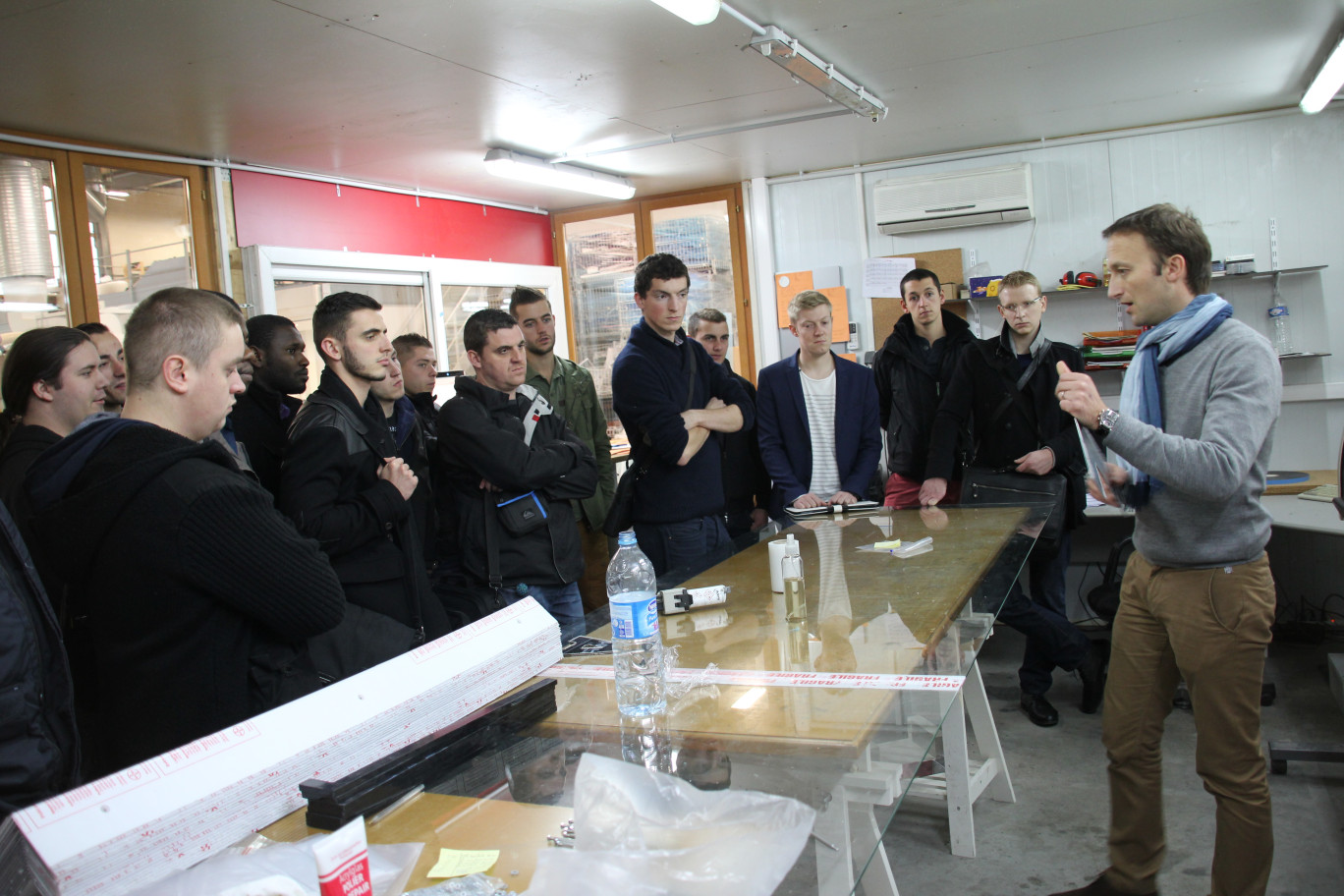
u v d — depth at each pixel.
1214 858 1.78
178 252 3.83
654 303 2.76
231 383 1.50
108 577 1.33
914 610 1.68
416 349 3.29
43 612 1.33
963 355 3.37
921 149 5.08
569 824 1.01
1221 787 1.74
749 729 1.19
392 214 4.79
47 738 1.28
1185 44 3.48
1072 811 2.63
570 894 0.82
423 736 1.27
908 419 3.68
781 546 1.91
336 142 3.85
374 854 0.95
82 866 0.90
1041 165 5.02
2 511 1.29
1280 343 4.65
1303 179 4.59
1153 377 1.84
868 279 5.15
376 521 2.06
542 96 3.49
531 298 3.52
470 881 0.87
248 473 1.99
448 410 2.48
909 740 1.12
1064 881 2.25
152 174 3.74
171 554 1.31
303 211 4.32
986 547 2.16
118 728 1.37
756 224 5.54
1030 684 3.35
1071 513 3.27
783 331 5.54
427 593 2.20
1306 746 2.79
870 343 5.45
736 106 3.88
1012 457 3.27
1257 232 4.69
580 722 1.27
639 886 0.82
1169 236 1.78
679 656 1.54
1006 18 3.08
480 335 2.56
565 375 3.69
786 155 4.94
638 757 1.14
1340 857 2.28
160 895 0.88
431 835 1.00
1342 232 4.55
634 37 2.94
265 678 1.43
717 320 3.63
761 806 0.95
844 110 4.04
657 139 4.32
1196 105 4.45
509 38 2.83
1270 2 3.08
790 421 3.32
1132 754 1.89
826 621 1.66
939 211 5.07
